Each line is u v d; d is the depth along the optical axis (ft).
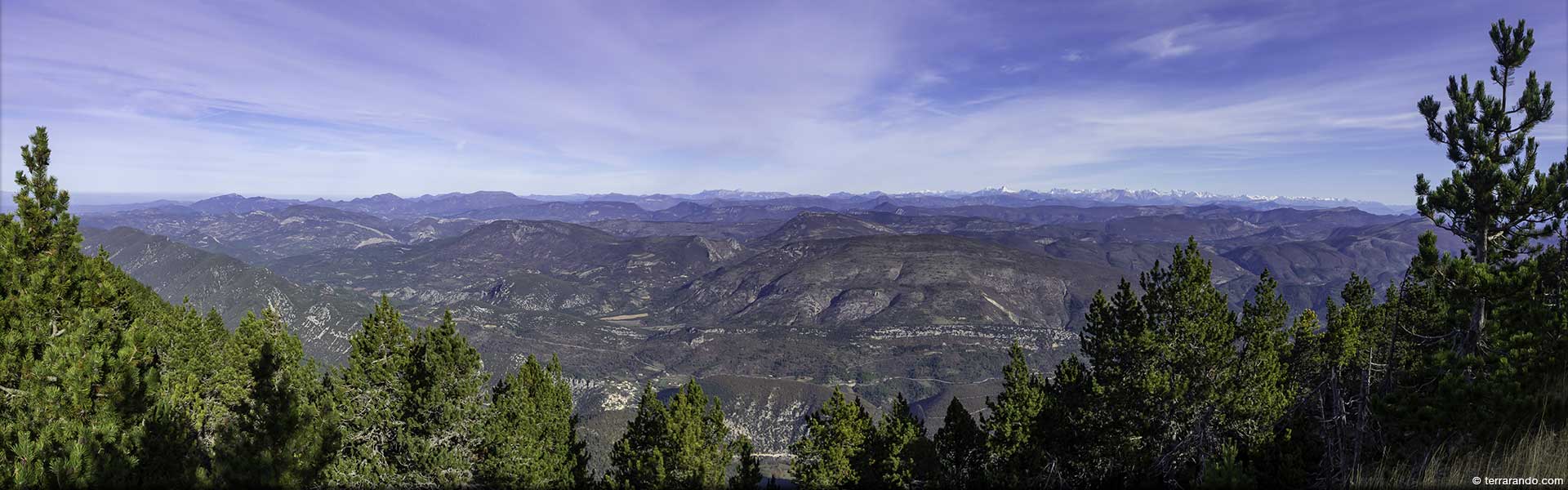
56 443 45.85
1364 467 48.14
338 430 79.25
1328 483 49.85
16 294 54.39
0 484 42.75
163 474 50.29
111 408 50.47
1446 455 44.09
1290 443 80.53
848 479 120.67
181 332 113.09
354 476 102.58
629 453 121.39
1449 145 81.25
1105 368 107.34
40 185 58.39
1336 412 51.47
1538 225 76.02
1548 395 44.39
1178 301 98.27
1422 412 46.32
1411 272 99.91
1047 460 111.75
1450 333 75.72
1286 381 97.50
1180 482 87.81
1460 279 68.90
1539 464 37.27
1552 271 70.23
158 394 54.65
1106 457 102.78
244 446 62.95
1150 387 95.55
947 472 125.59
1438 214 84.58
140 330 54.95
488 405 119.14
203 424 99.86
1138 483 96.68
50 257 56.95
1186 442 90.48
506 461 113.70
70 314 56.03
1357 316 109.60
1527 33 74.49
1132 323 103.81
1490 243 80.28
